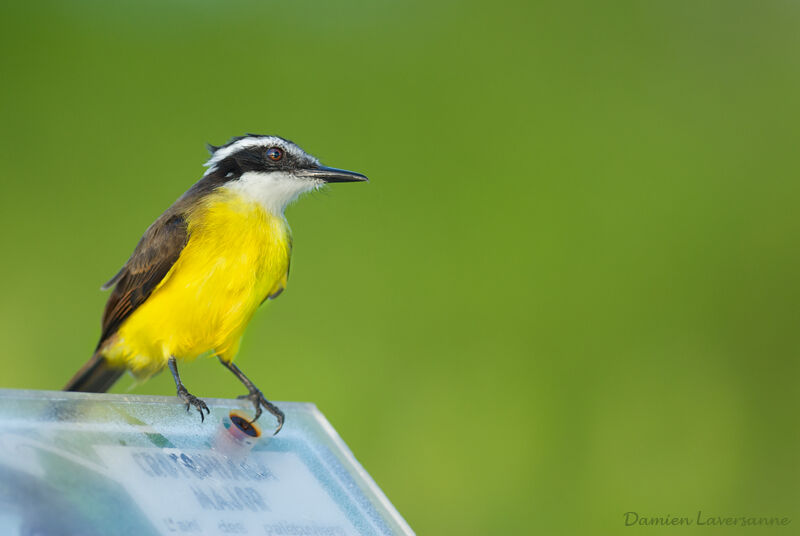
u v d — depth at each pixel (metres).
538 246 14.50
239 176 9.19
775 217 14.77
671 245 14.59
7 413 5.69
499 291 14.29
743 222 14.77
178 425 6.33
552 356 13.97
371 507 6.39
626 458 13.60
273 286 9.05
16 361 12.90
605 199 14.80
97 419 6.00
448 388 13.70
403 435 13.34
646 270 14.45
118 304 8.72
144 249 8.64
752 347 14.27
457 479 13.22
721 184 14.92
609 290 14.32
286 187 9.25
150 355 8.72
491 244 14.52
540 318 14.16
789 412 14.01
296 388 13.23
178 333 8.55
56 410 5.86
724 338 14.19
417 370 13.71
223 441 6.41
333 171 9.42
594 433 13.68
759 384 14.16
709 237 14.66
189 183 14.06
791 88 15.62
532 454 13.43
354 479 6.57
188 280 8.47
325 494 6.34
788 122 15.39
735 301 14.40
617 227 14.66
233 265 8.59
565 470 13.50
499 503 13.23
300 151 9.47
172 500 5.73
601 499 13.40
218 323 8.62
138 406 6.23
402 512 13.03
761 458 13.70
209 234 8.55
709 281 14.43
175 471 5.96
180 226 8.58
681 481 13.61
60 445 5.68
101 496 5.51
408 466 13.12
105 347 8.80
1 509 5.18
